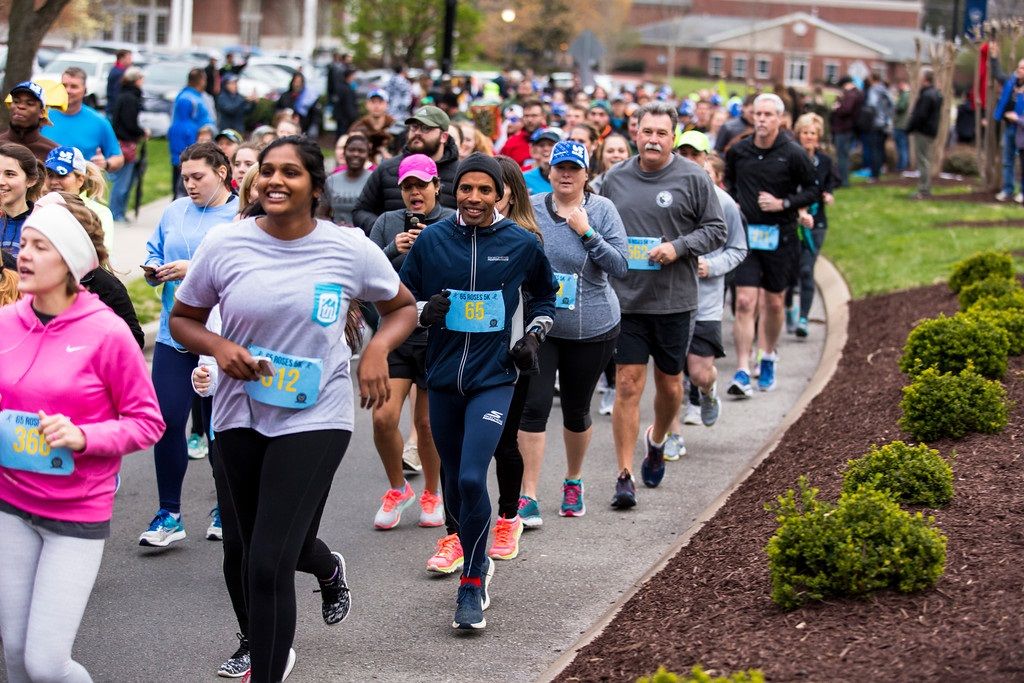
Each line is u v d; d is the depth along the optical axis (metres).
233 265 5.81
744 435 12.23
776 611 6.40
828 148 33.56
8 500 5.73
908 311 16.05
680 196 9.64
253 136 14.20
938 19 115.62
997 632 5.63
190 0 81.88
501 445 8.31
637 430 9.87
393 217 9.77
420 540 9.19
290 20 84.31
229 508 6.39
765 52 111.44
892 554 6.20
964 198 27.95
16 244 8.42
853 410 11.25
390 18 52.88
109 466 5.83
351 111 38.72
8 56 16.22
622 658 6.39
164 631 7.48
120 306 7.39
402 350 9.12
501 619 7.68
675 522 9.53
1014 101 26.12
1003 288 13.17
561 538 9.16
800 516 6.45
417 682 6.78
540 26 81.00
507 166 8.27
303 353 5.84
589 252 8.82
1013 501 7.56
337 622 6.98
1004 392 9.45
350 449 11.70
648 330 9.75
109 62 43.31
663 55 109.31
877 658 5.57
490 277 7.51
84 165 8.87
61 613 5.68
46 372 5.72
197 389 8.02
